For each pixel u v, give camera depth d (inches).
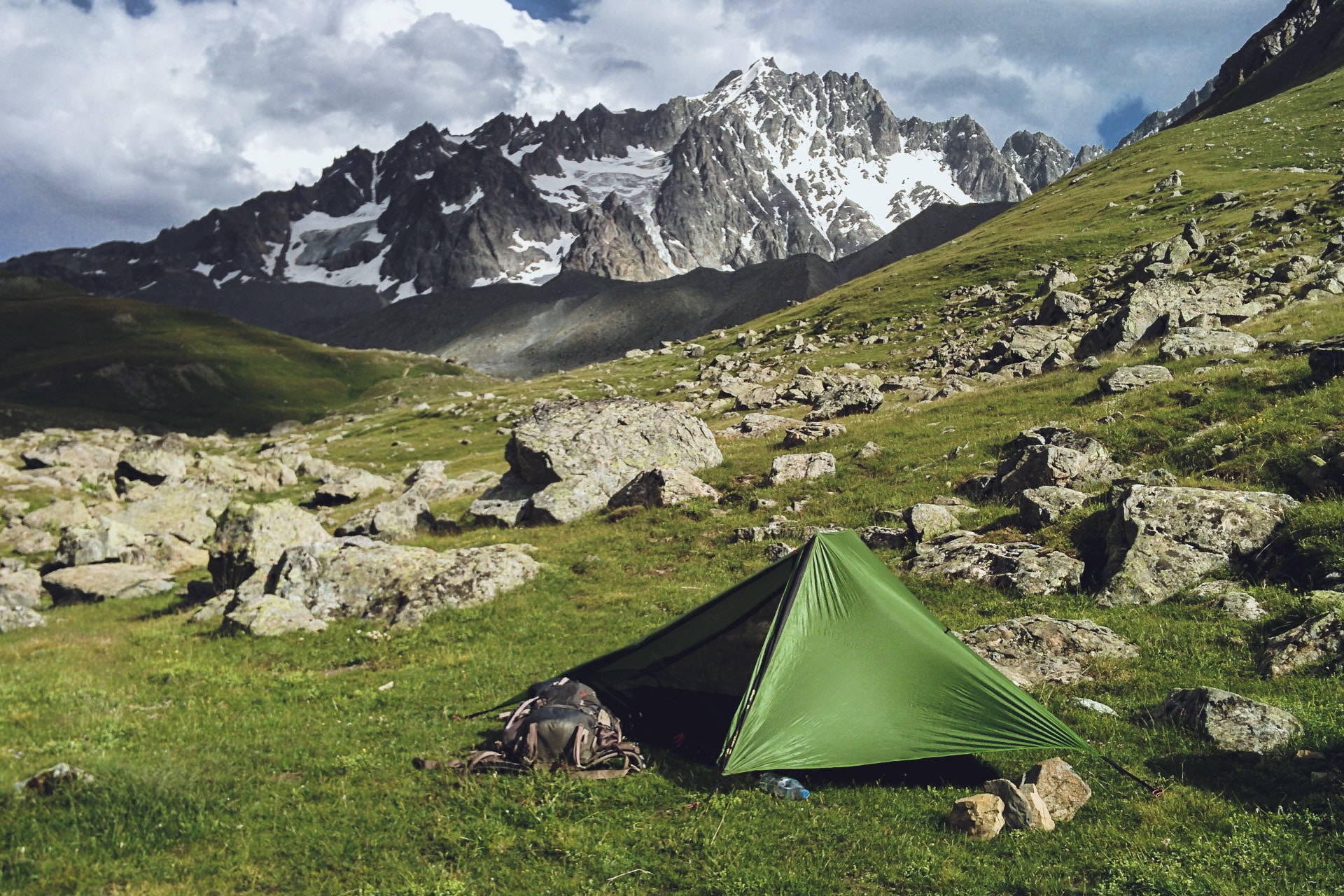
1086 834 364.2
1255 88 6254.9
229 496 2079.2
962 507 1001.5
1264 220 2716.5
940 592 767.7
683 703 518.3
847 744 438.6
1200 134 5034.5
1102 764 432.5
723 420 2411.4
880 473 1251.8
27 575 1446.9
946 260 4475.9
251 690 668.7
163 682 702.5
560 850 366.9
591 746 461.1
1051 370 1870.1
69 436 4478.3
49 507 2071.9
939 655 481.1
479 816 399.5
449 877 347.3
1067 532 827.4
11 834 375.9
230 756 489.4
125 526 1633.9
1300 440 856.9
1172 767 419.5
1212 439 954.1
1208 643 576.4
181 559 1620.3
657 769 456.1
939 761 458.6
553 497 1348.4
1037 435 1121.4
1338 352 1000.9
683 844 372.5
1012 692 466.9
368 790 434.0
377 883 345.7
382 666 744.3
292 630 876.6
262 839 382.9
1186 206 3607.3
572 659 711.7
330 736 527.5
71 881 342.6
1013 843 360.8
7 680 712.4
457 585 940.6
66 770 426.6
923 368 2568.9
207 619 1018.1
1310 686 485.4
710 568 1003.9
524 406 4124.0
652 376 4256.9
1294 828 349.1
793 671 466.3
